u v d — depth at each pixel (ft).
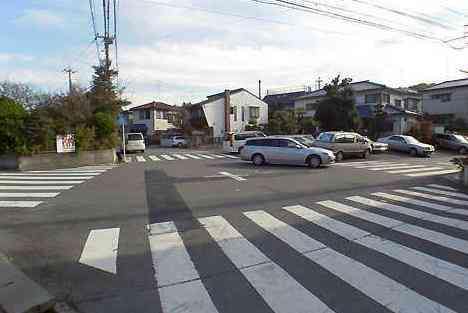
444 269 16.17
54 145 59.77
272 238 20.79
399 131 119.96
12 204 30.17
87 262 17.37
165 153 100.32
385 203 30.73
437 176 48.78
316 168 57.26
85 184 40.60
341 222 24.31
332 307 12.86
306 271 16.02
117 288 14.53
